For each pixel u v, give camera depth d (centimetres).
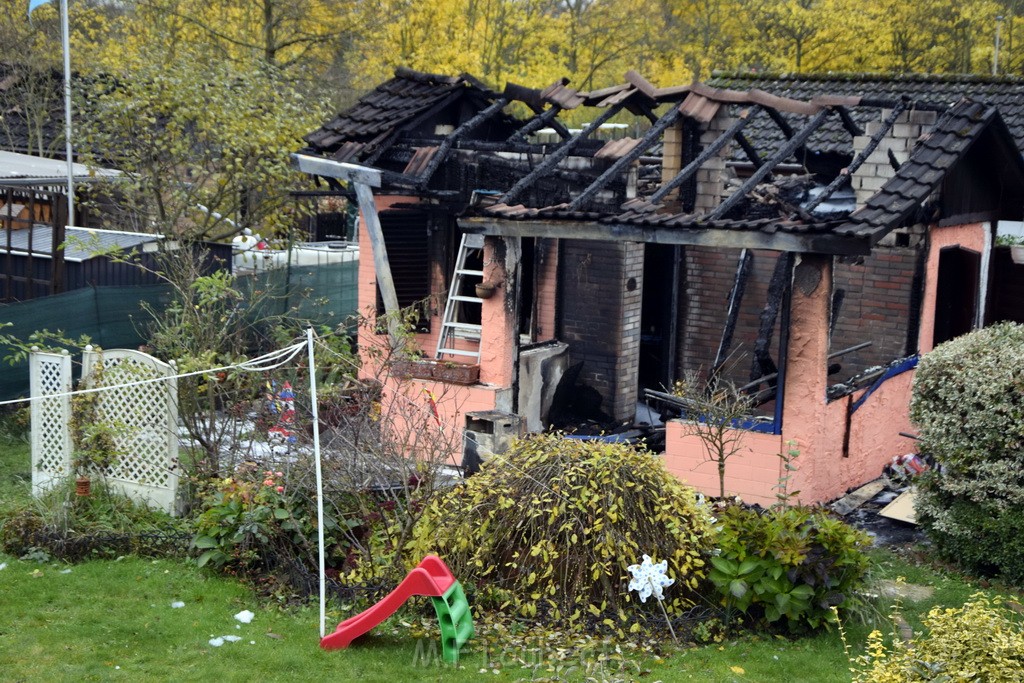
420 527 841
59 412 1041
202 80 1694
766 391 1177
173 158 1716
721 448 997
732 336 1401
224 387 1065
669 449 1142
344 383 1168
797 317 1070
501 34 3169
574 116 3142
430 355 1555
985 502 921
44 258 1480
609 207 1459
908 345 1311
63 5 1762
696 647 780
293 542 891
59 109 2211
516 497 827
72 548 921
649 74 3556
